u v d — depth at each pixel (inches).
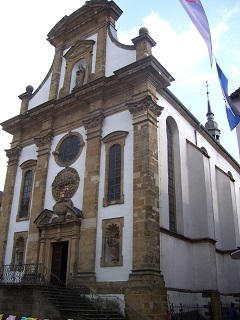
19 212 1061.1
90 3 1103.6
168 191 913.5
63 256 881.5
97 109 941.2
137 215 755.4
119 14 1097.4
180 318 761.0
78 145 971.9
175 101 1001.5
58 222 888.3
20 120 1158.3
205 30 650.2
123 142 859.4
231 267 1068.5
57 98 1113.4
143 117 834.2
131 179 807.7
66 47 1184.2
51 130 1059.9
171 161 971.9
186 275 852.6
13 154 1160.8
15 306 697.6
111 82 925.8
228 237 1130.7
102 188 856.9
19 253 992.2
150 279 684.1
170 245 810.8
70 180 938.1
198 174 995.3
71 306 663.8
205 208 948.6
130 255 743.7
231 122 729.6
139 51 923.4
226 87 755.4
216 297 851.4
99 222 826.2
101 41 1052.5
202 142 1186.0
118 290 730.2
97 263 792.3
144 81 868.6
